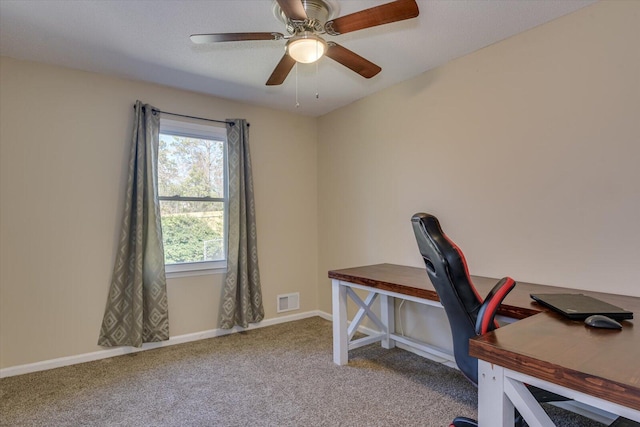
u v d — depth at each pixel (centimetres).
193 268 331
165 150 323
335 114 385
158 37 230
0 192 252
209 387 232
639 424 118
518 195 227
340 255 379
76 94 280
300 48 181
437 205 279
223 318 335
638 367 88
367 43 238
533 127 220
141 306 289
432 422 190
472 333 132
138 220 291
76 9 198
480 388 110
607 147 190
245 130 354
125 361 277
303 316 401
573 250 203
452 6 196
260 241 374
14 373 253
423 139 289
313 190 412
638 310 150
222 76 296
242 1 191
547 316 138
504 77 234
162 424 191
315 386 232
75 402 214
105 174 290
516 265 229
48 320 266
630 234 182
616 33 186
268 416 197
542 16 207
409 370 256
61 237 272
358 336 338
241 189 348
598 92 192
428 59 264
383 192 327
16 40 233
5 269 253
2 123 254
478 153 250
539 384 96
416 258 297
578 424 186
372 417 195
